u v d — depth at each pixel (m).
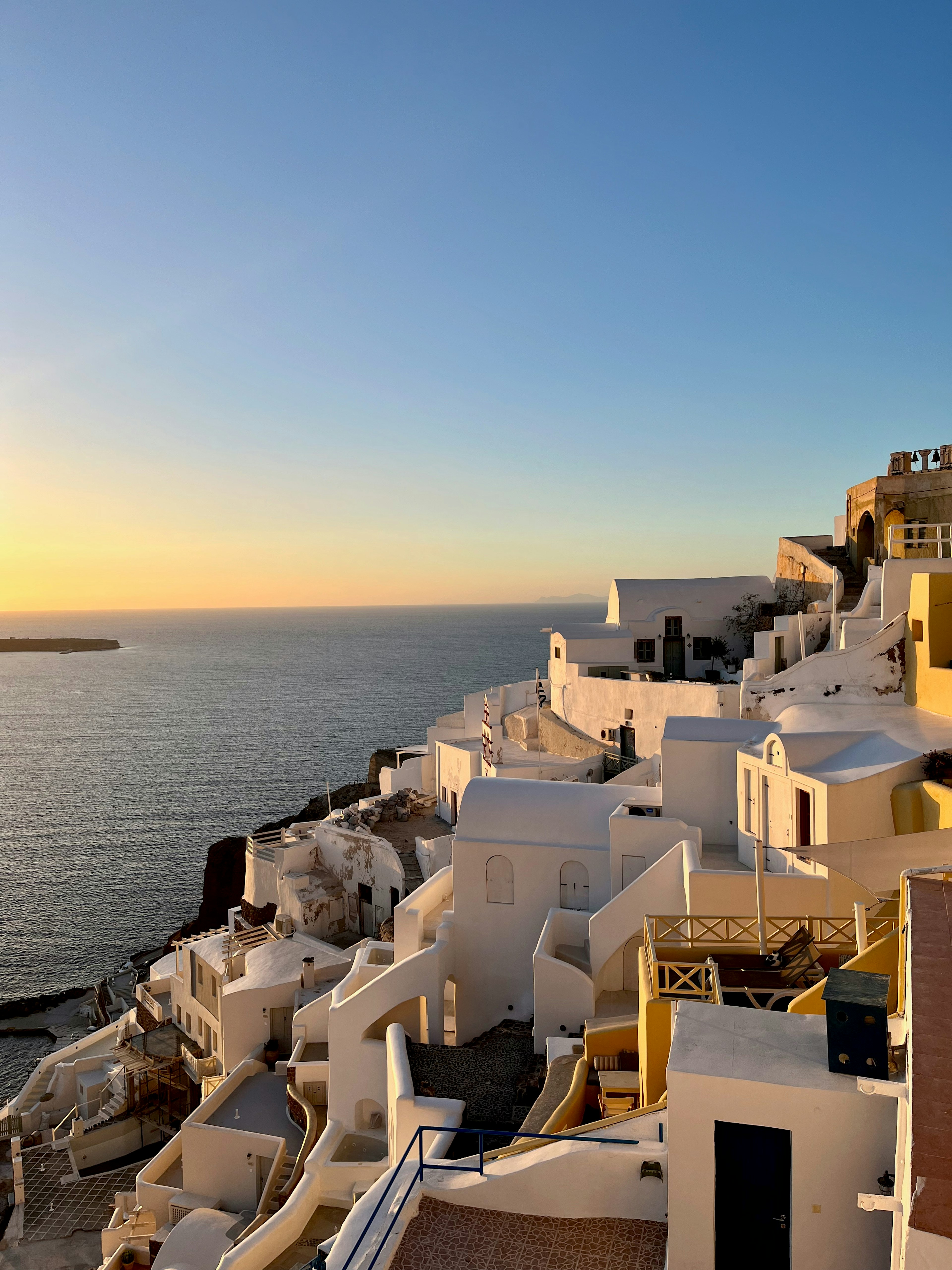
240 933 47.38
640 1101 16.78
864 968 12.45
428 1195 12.00
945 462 36.69
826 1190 9.34
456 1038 29.81
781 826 23.06
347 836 48.97
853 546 43.00
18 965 83.25
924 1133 6.91
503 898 29.45
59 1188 40.59
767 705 28.64
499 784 31.47
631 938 24.39
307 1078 33.59
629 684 44.88
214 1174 32.69
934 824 18.38
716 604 52.00
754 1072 9.73
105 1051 54.16
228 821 136.25
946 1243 6.03
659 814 28.22
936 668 22.97
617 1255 10.77
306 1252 23.39
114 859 117.62
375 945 34.12
